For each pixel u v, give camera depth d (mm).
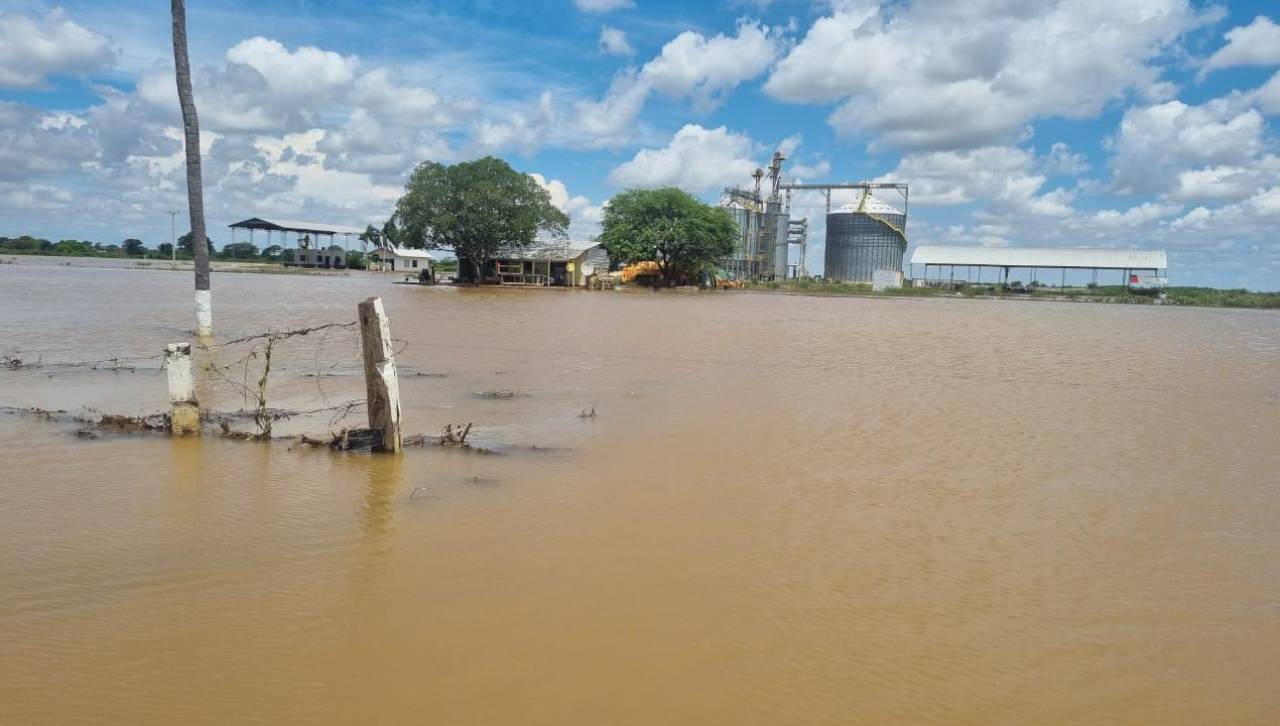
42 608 6582
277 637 6172
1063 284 105000
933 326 41250
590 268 95312
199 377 18250
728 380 19812
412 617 6555
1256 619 6957
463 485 10344
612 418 14898
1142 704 5598
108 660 5781
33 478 10203
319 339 25469
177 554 7785
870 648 6262
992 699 5590
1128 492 10750
